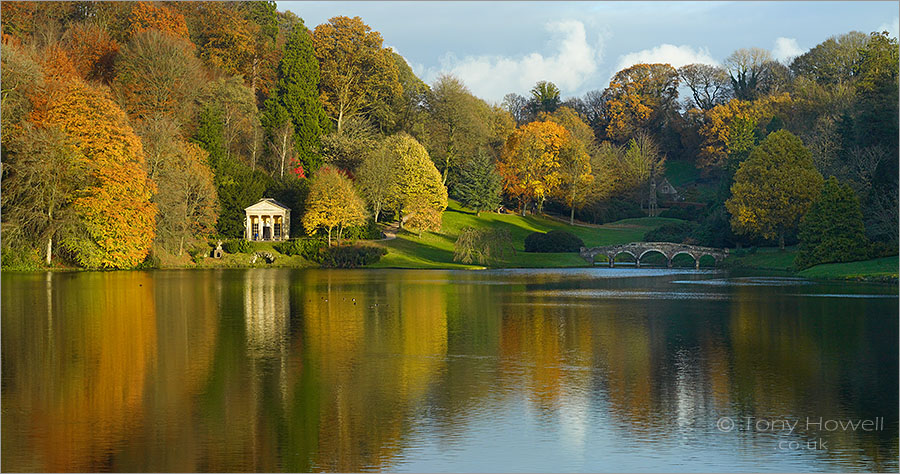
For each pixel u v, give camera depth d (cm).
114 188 9562
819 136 12012
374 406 3419
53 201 9294
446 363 4291
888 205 9725
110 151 9594
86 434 3012
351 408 3388
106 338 4997
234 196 12756
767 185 10881
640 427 3148
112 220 9638
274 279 9588
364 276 10331
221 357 4416
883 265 9262
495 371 4100
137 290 7900
